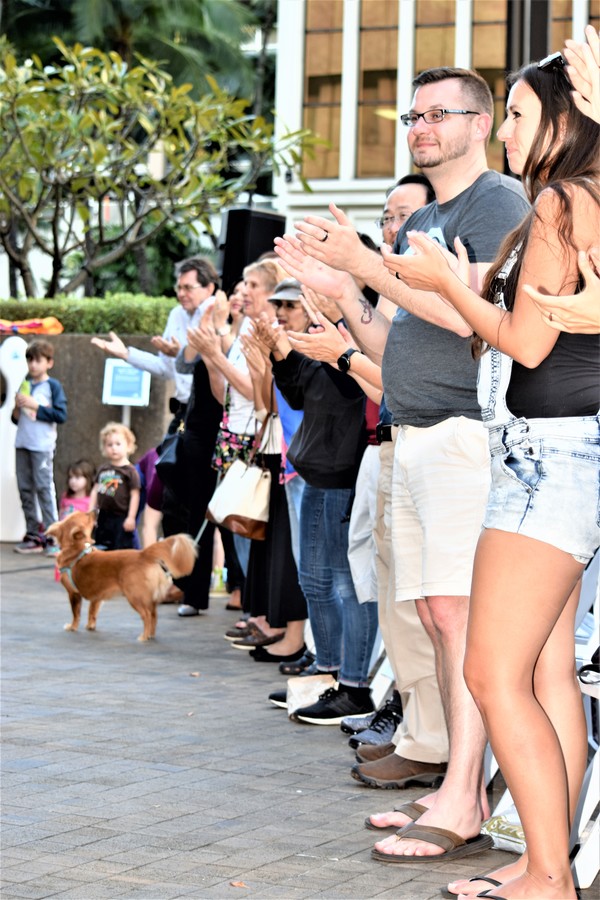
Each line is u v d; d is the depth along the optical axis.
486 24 24.59
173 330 12.08
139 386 16.78
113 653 9.72
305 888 4.58
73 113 20.48
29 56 37.03
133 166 20.97
